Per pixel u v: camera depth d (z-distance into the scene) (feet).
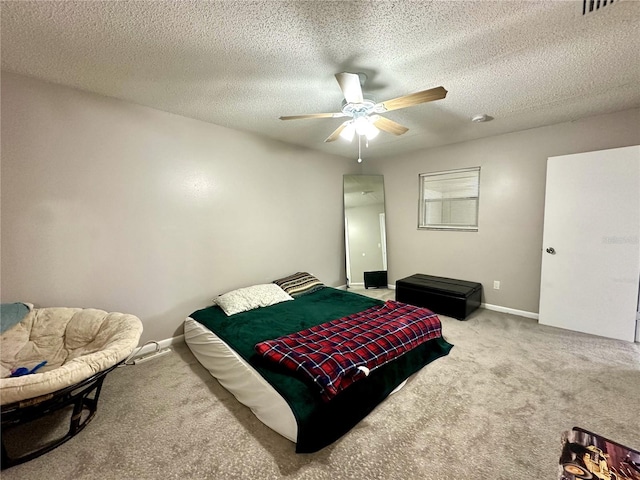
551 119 9.58
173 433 5.35
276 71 6.30
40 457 4.79
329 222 14.48
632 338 8.84
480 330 9.89
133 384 6.93
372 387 6.01
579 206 9.50
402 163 14.64
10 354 5.98
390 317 8.01
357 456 4.81
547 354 8.16
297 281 11.64
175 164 8.95
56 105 6.87
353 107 6.41
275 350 6.11
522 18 4.66
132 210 8.17
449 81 6.84
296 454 4.84
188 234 9.38
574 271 9.70
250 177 10.96
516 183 11.09
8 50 5.45
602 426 5.36
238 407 6.09
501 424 5.48
